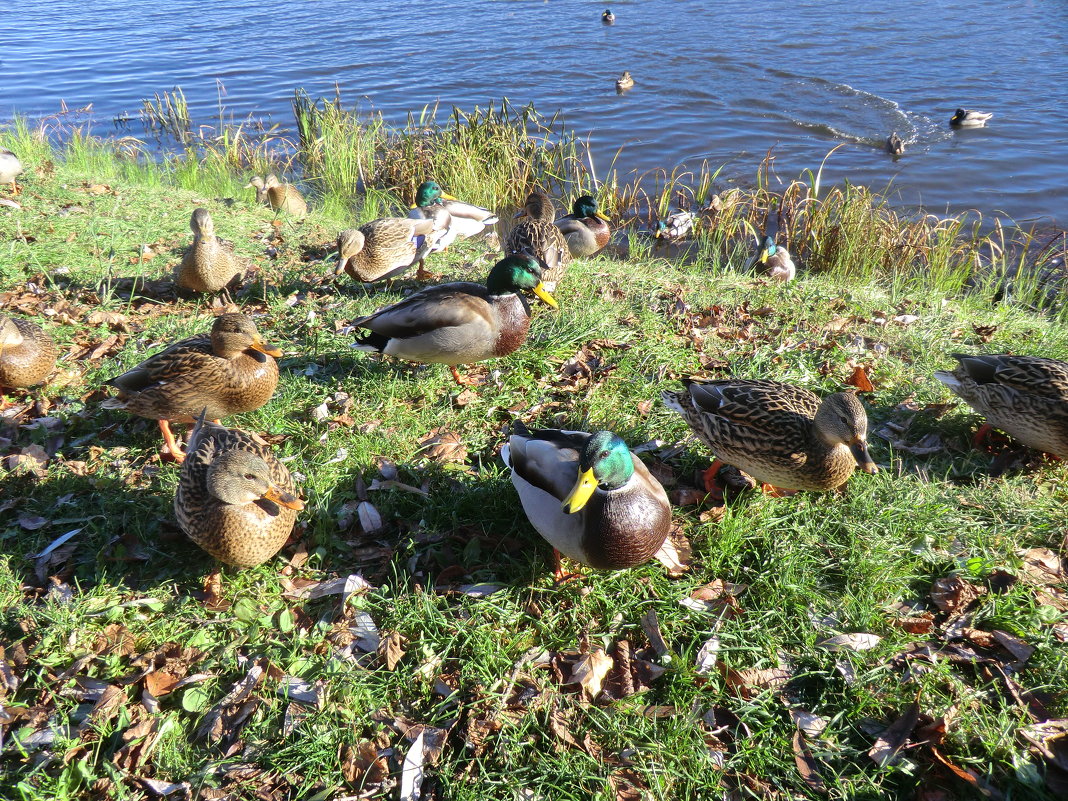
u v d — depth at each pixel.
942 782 1.05
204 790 1.03
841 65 6.71
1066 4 8.47
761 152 4.87
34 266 2.41
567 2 9.79
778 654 1.21
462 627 1.23
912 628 1.24
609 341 2.03
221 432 1.36
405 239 2.45
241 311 2.25
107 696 1.13
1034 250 3.48
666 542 1.39
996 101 5.71
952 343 2.08
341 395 1.80
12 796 1.02
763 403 1.41
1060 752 1.06
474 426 1.71
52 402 1.75
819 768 1.07
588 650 1.22
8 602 1.26
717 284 2.60
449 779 1.05
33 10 10.34
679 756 1.08
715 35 7.83
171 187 3.75
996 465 1.57
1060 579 1.31
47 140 4.55
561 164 4.60
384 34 8.40
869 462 1.30
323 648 1.21
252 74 6.92
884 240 3.42
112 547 1.37
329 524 1.42
